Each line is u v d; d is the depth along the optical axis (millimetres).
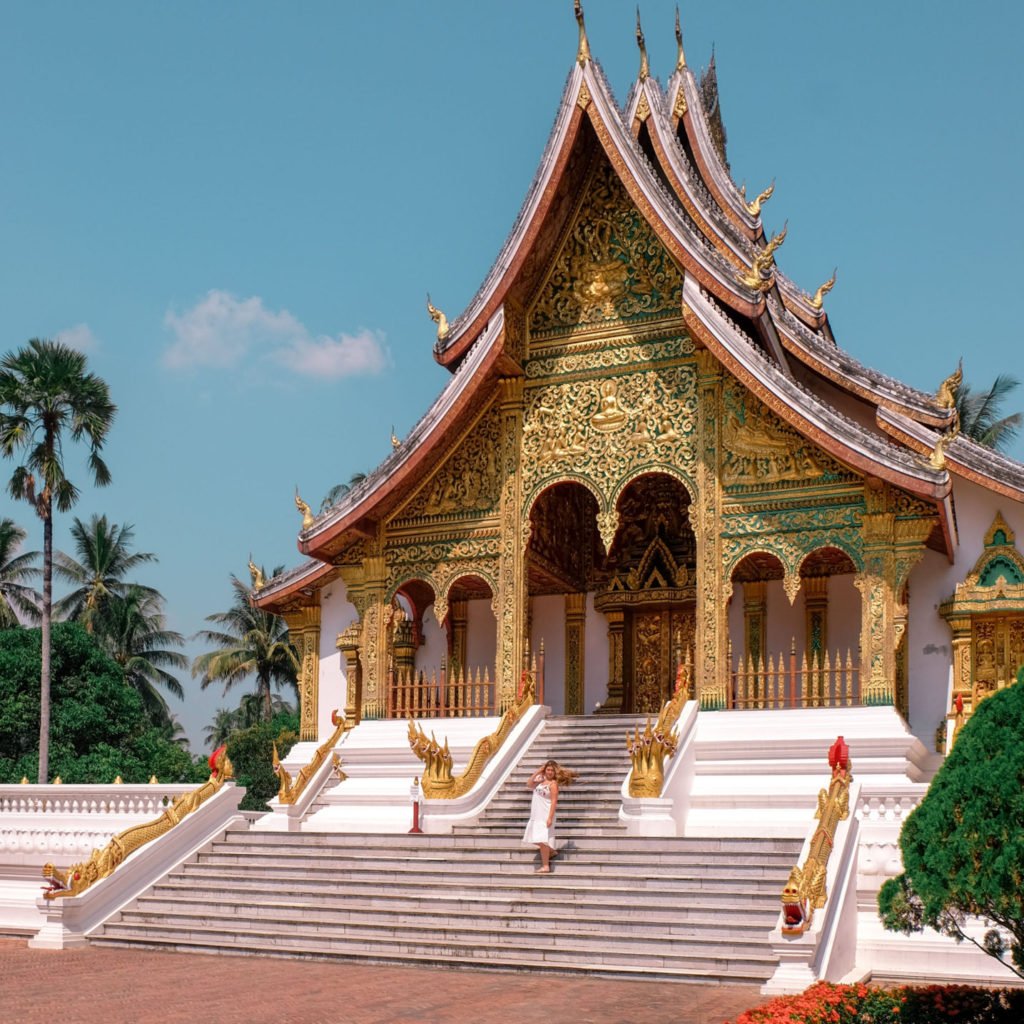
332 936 15602
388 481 22859
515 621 22688
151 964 14914
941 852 10211
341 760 22953
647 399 22531
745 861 15695
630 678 26172
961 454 21750
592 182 23500
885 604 20344
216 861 18359
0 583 59562
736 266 23594
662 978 13617
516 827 19062
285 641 64625
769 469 21469
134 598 64625
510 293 22953
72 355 41656
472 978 13797
